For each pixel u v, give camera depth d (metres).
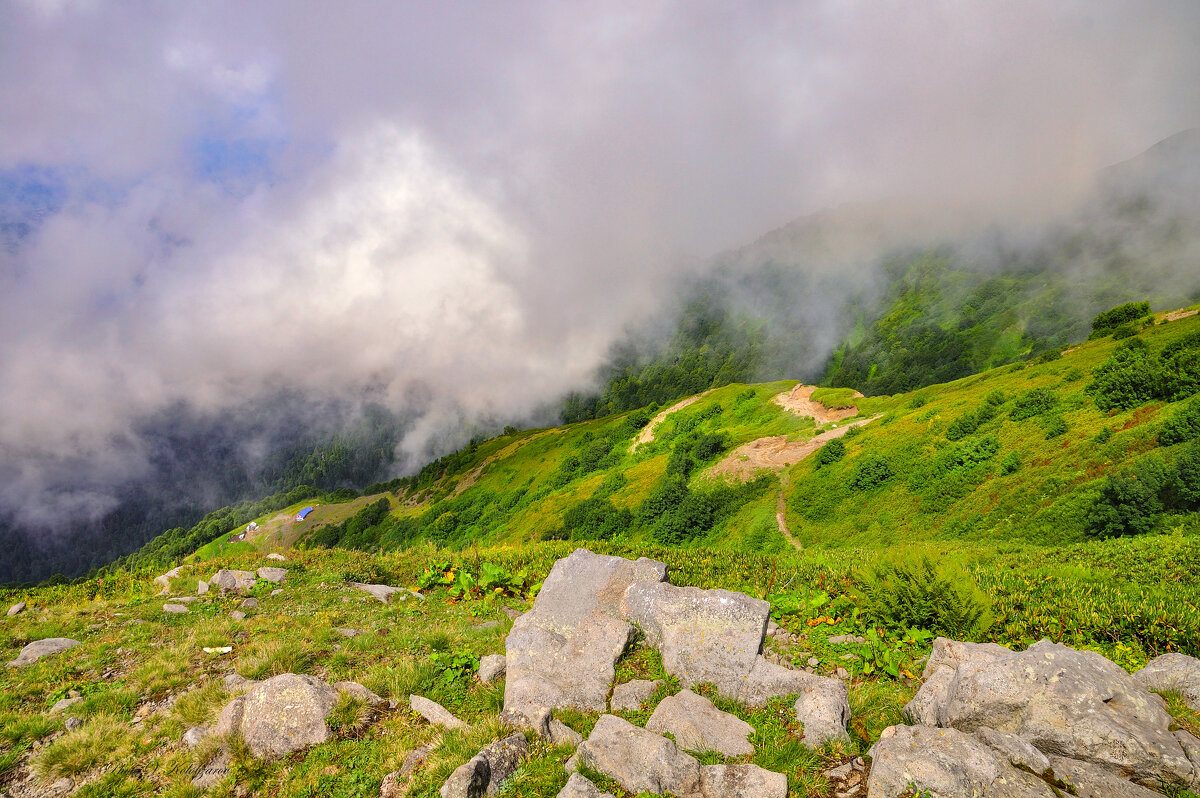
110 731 6.68
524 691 6.92
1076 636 8.77
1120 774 4.95
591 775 5.34
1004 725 5.64
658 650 8.02
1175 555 13.45
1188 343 45.91
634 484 89.31
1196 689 6.14
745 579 13.55
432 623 10.87
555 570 9.69
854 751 5.61
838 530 53.59
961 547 23.83
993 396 57.84
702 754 5.58
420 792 5.38
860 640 9.04
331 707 6.80
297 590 12.88
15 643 9.82
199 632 9.93
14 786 5.93
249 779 5.80
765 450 80.62
